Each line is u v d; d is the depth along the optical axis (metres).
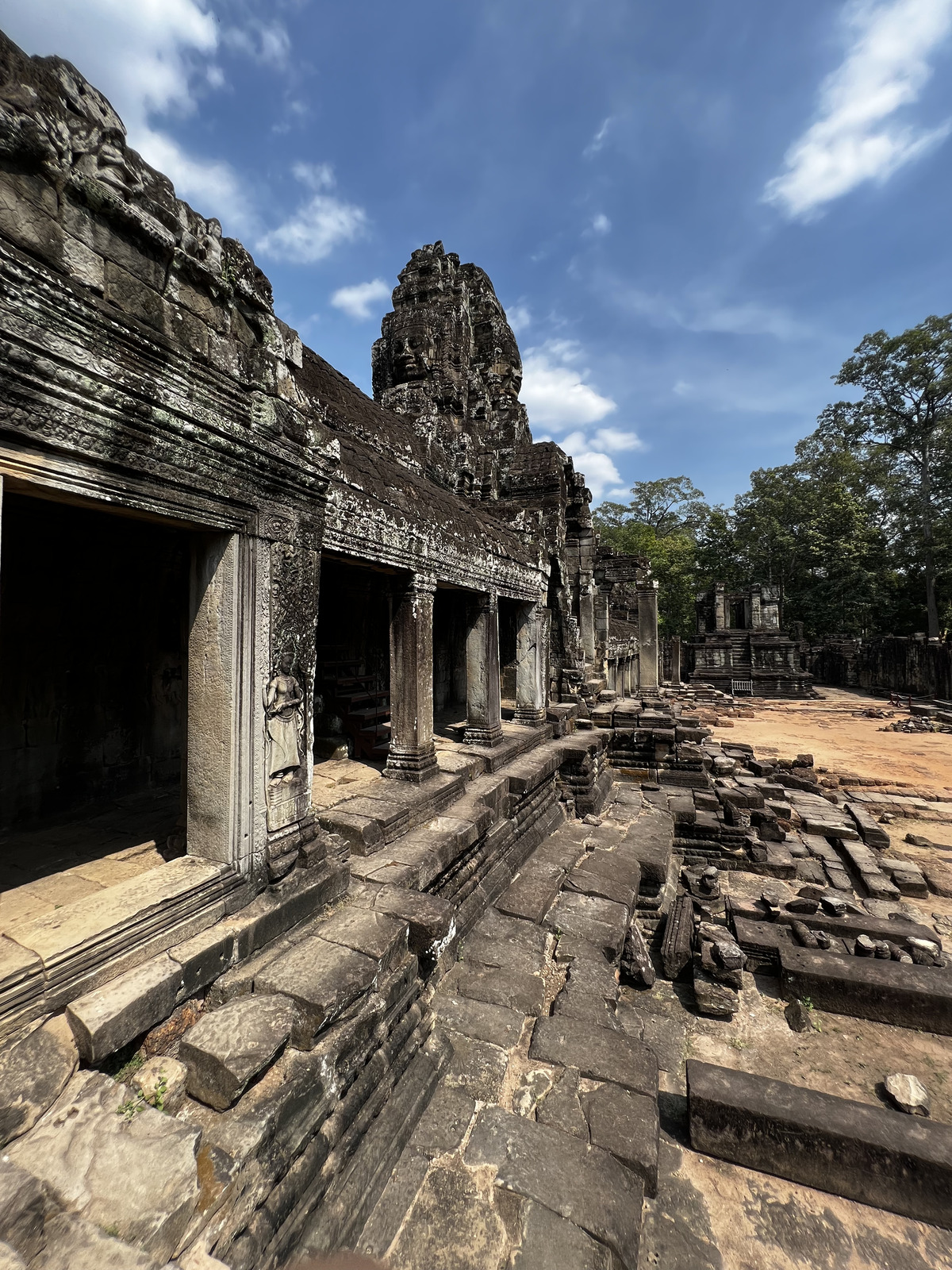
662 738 11.85
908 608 38.91
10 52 2.16
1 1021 2.16
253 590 3.44
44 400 2.26
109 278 2.55
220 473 3.16
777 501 42.59
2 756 4.73
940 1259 3.10
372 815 5.31
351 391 8.31
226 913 3.23
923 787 14.02
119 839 4.54
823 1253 3.11
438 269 14.91
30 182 2.23
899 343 37.00
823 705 31.17
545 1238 2.66
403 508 6.09
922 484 37.03
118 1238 1.67
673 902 7.65
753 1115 3.58
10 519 4.73
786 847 9.38
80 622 5.28
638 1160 3.13
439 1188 2.88
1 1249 1.43
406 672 6.47
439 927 3.91
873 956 5.95
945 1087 4.52
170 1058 2.56
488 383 16.45
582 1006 4.44
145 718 5.84
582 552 16.69
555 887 6.48
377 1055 3.20
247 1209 2.18
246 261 3.31
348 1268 2.46
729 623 43.72
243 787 3.37
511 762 8.57
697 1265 3.02
